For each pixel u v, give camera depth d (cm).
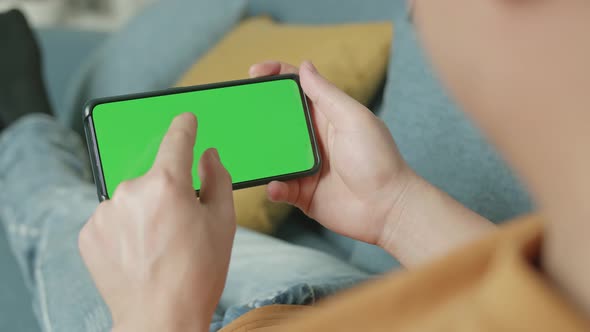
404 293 21
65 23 256
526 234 20
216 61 124
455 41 19
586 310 18
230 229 41
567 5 16
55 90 190
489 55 18
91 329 67
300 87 61
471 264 20
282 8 143
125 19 258
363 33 101
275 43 114
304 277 67
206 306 38
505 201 69
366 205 58
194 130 41
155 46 150
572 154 16
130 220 38
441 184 75
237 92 60
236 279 70
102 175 55
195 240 38
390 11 110
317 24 131
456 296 20
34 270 103
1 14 183
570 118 16
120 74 153
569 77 16
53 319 75
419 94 82
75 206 101
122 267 38
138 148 56
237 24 149
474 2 18
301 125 61
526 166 18
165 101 58
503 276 18
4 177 126
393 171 57
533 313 17
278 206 99
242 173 60
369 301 21
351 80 98
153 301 36
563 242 18
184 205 38
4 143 133
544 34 16
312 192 61
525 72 17
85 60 188
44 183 114
